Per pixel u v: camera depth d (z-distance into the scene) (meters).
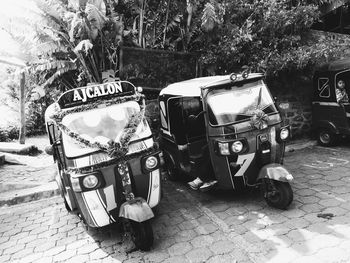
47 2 7.78
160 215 5.25
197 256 4.02
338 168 6.32
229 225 4.63
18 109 11.07
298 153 7.61
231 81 5.09
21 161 8.19
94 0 7.80
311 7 8.04
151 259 4.07
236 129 4.86
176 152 6.21
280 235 4.20
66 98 4.52
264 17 8.01
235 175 4.97
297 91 8.59
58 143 4.97
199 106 6.05
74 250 4.53
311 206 4.86
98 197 4.22
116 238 4.68
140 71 8.19
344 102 7.27
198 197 5.77
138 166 4.42
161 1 9.06
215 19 7.91
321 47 7.65
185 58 8.51
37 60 8.29
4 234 5.23
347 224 4.25
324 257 3.64
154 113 8.20
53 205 6.14
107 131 4.52
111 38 8.26
